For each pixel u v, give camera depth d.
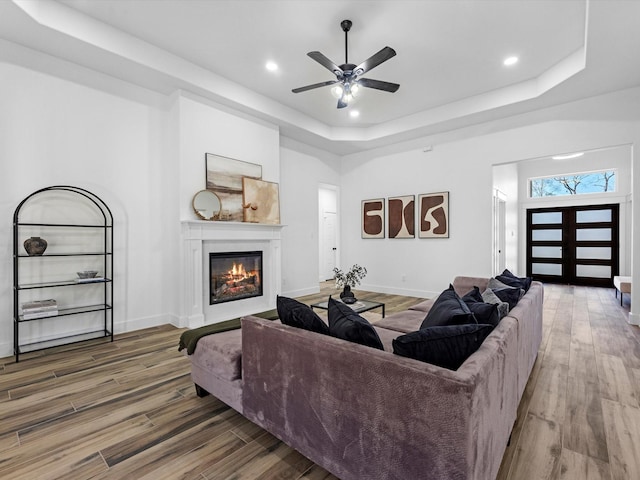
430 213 5.59
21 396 2.20
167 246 4.00
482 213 5.04
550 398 2.17
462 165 5.23
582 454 1.61
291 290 5.81
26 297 3.03
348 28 3.01
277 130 4.98
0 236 2.88
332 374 1.36
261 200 4.66
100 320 3.49
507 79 4.10
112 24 3.06
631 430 1.81
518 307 2.12
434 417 1.06
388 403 1.18
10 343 2.93
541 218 7.88
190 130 3.91
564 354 2.96
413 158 5.82
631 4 2.41
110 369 2.64
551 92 3.94
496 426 1.29
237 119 4.41
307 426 1.47
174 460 1.58
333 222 8.30
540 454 1.61
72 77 3.28
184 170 3.86
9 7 2.48
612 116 3.95
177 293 3.91
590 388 2.31
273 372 1.63
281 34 3.18
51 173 3.16
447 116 4.85
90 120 3.40
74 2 2.76
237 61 3.67
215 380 2.03
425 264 5.69
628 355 2.93
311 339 1.45
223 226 4.14
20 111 2.98
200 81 3.78
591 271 7.26
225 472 1.50
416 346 1.22
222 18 2.95
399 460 1.15
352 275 3.85
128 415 1.98
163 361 2.82
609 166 6.91
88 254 3.24
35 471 1.50
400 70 3.85
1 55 2.88
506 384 1.46
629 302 5.27
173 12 2.88
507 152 4.77
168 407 2.07
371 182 6.44
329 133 5.78
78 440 1.73
